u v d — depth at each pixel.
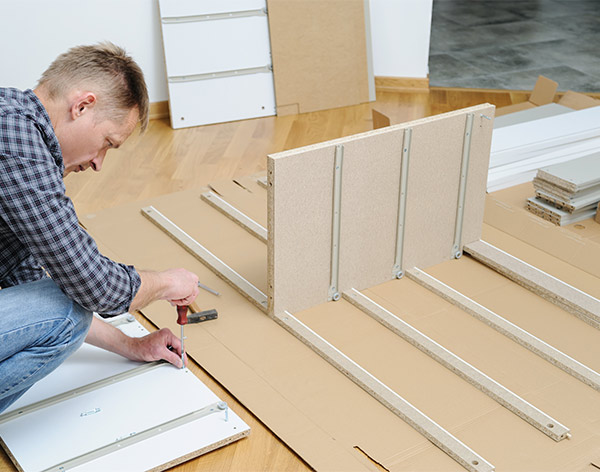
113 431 1.77
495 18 5.96
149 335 2.03
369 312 2.28
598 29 5.69
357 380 1.98
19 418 1.80
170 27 3.79
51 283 1.61
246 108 4.01
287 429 1.82
